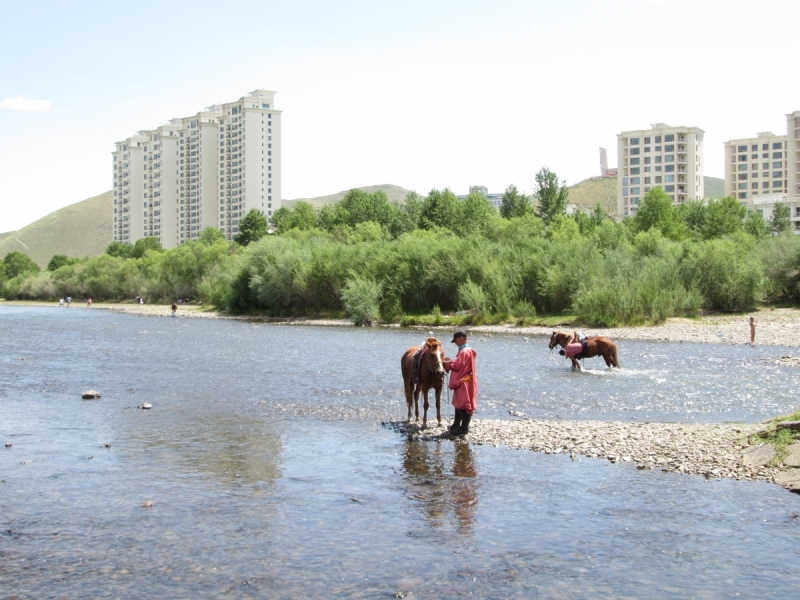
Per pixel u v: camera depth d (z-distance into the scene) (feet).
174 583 27.43
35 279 505.25
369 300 205.16
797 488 38.11
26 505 37.17
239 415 62.34
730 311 177.37
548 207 330.34
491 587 26.81
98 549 30.99
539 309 188.34
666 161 590.55
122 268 437.17
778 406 63.52
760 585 26.89
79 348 133.90
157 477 42.29
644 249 211.00
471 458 46.03
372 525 33.65
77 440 52.70
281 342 143.02
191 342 146.10
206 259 379.96
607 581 27.30
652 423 55.57
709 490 38.58
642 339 136.87
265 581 27.53
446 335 158.20
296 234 316.60
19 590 26.86
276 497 38.14
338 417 60.95
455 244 214.90
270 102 633.20
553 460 45.27
